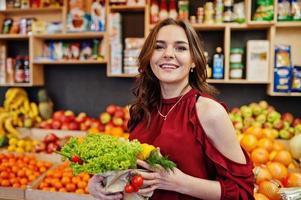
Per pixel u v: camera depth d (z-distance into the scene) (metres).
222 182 1.03
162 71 1.12
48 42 2.67
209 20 2.27
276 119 2.29
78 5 2.50
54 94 2.80
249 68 2.25
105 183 0.99
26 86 2.78
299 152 2.01
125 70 2.41
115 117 2.46
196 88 1.22
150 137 1.18
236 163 1.04
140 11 2.54
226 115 1.05
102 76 2.72
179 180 1.00
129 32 2.58
